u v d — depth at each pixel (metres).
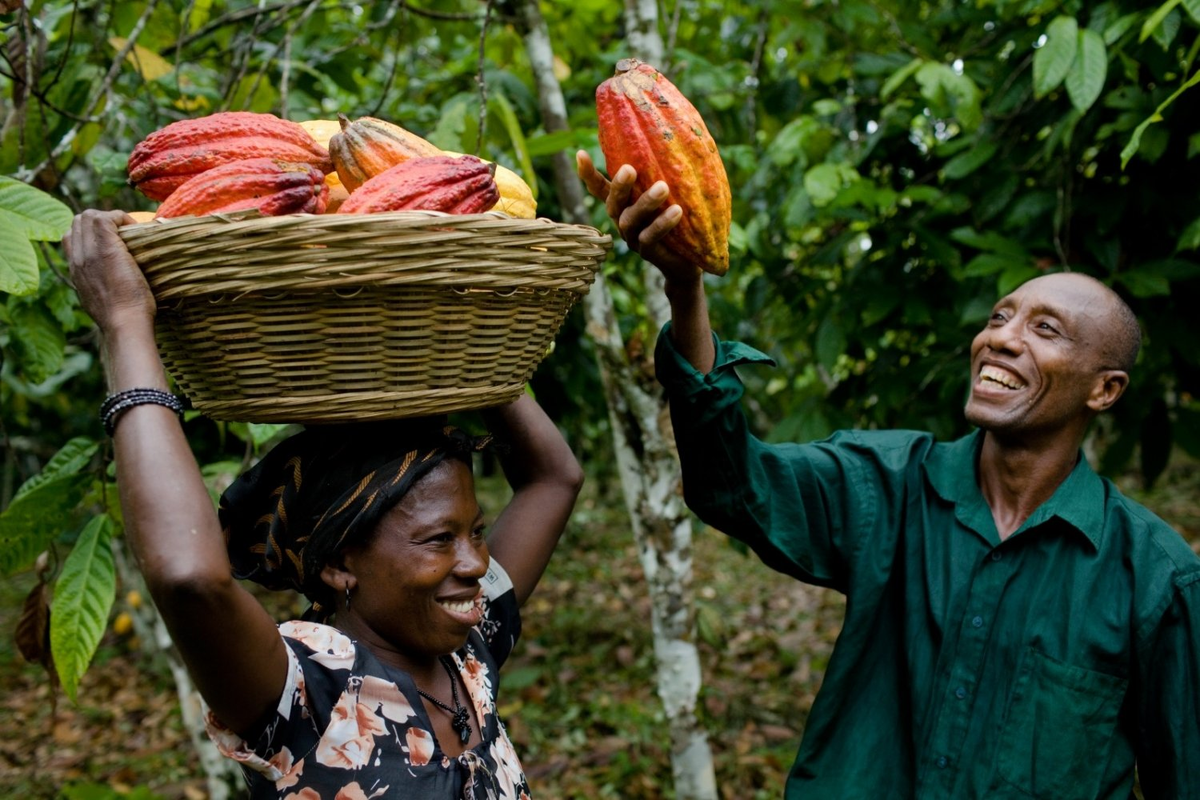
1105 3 2.36
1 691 5.30
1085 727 1.49
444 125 2.05
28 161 1.98
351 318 1.03
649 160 1.18
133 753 4.37
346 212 1.12
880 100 3.26
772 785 3.64
